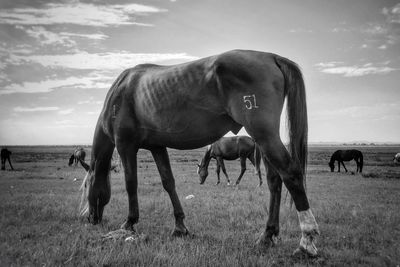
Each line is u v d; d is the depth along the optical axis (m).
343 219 8.12
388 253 5.18
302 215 4.84
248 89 5.11
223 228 7.24
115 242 5.84
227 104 5.36
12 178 21.41
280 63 5.40
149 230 7.09
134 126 6.54
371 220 7.93
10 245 5.80
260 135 4.97
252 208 9.60
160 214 9.02
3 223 7.59
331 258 4.98
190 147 6.14
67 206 9.98
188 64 5.87
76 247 5.46
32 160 53.50
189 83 5.67
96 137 7.53
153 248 5.43
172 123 5.86
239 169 33.47
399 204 10.96
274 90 5.12
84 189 7.98
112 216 8.63
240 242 5.88
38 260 4.94
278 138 4.96
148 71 6.54
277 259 4.92
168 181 6.71
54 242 6.01
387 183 18.80
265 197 12.48
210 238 6.27
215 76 5.40
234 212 9.07
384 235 6.34
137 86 6.45
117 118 6.66
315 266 4.58
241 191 14.71
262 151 5.04
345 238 6.23
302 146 5.23
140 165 36.75
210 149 19.06
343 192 14.44
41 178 21.58
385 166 41.50
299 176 4.84
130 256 5.02
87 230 7.06
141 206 10.16
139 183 18.23
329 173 28.53
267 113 4.99
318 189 15.56
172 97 5.80
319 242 5.92
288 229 6.94
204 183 19.50
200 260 4.73
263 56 5.38
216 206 10.25
